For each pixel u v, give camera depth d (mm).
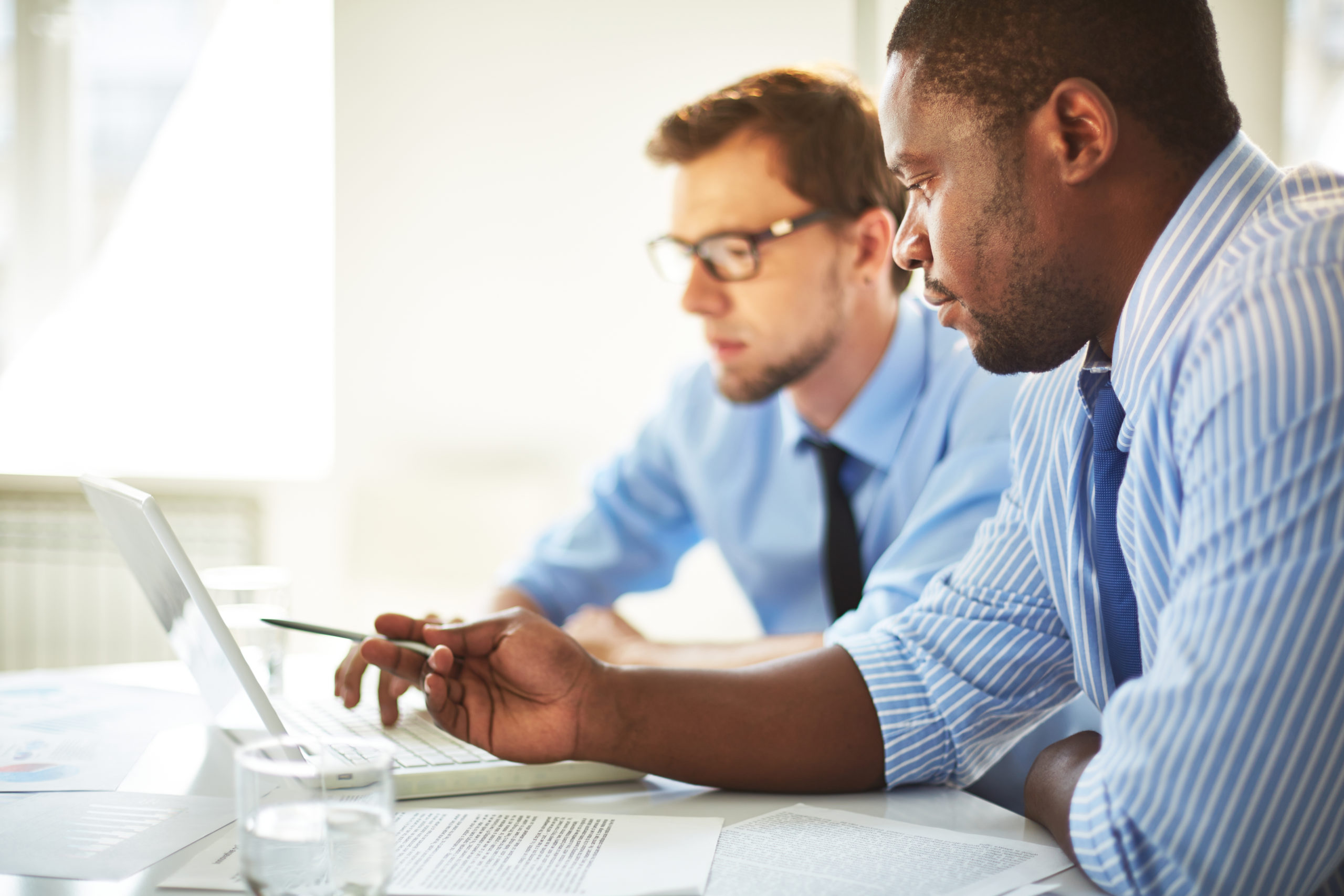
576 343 2893
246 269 3133
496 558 2689
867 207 1470
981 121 747
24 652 3016
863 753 869
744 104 1465
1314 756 582
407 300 2906
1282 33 2627
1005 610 921
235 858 684
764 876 677
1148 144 727
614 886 646
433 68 2867
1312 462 580
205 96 3105
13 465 3127
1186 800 604
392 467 2926
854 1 2732
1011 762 1218
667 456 1825
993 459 1266
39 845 711
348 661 1100
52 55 3109
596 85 2846
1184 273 710
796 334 1493
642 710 861
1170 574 744
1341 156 2709
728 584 2799
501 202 2885
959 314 823
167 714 1064
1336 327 588
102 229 3146
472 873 666
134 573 1014
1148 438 730
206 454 3131
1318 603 573
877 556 1519
